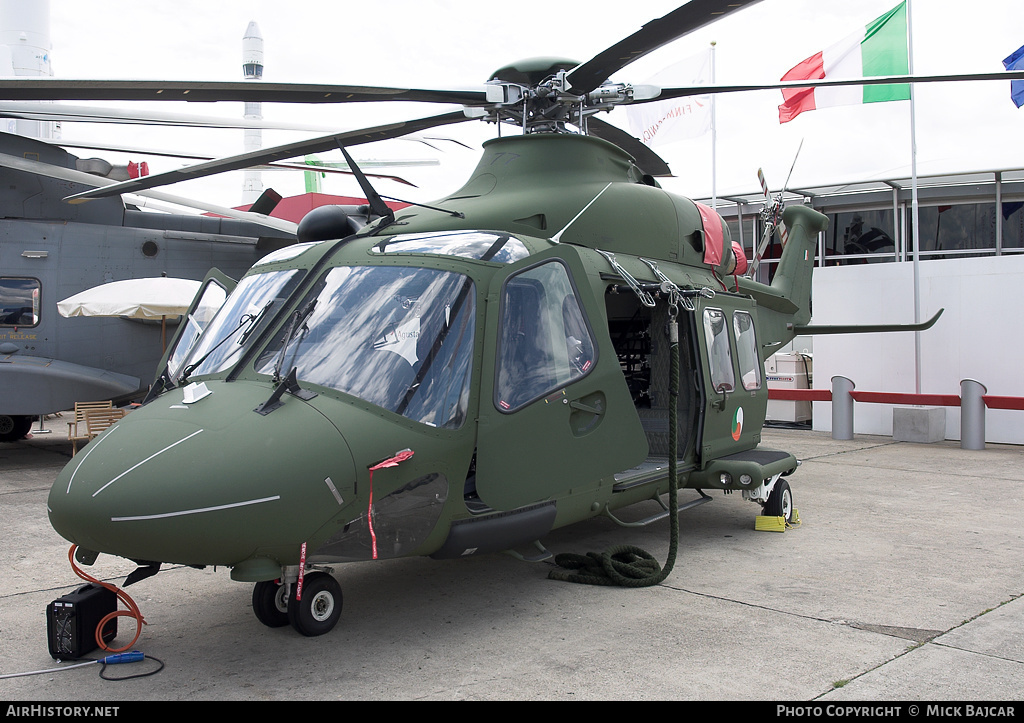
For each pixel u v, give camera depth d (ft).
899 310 42.50
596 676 11.73
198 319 16.72
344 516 12.14
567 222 18.92
